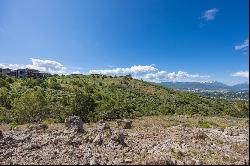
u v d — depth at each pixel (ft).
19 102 231.09
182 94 526.16
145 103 392.47
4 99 290.97
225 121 147.84
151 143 80.79
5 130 115.34
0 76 485.15
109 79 585.22
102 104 252.62
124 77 599.57
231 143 82.28
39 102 225.76
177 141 82.69
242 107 278.67
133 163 60.34
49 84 435.53
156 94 500.33
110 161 61.46
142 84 565.94
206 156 67.92
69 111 228.02
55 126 128.06
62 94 376.48
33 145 72.69
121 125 128.67
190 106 420.36
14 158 64.23
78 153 66.74
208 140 85.25
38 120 219.20
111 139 78.38
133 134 96.73
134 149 73.15
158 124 135.33
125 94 450.71
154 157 65.31
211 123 133.28
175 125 130.41
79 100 232.12
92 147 72.84
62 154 66.44
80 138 80.12
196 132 93.50
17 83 447.83
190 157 66.90
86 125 138.72
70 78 571.28
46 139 81.10
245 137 91.50
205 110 376.27
